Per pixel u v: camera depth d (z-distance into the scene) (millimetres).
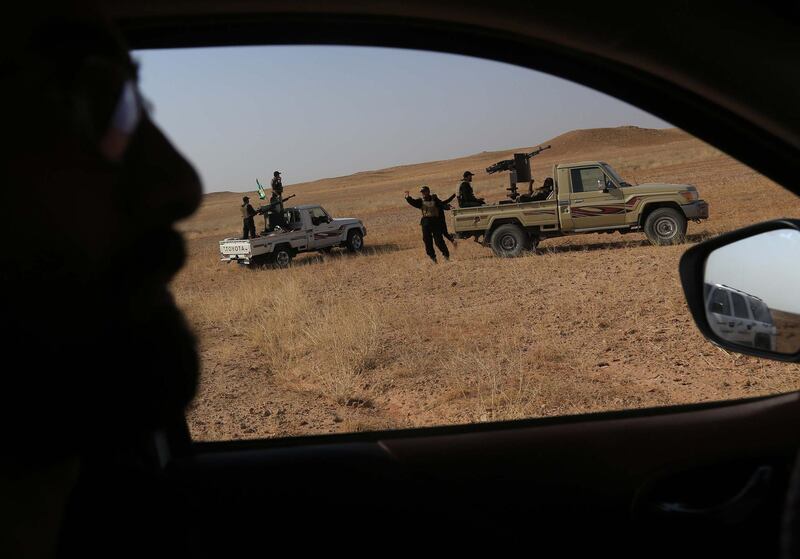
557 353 6555
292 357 7008
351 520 1607
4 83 688
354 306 9781
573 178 14258
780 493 1410
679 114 1166
